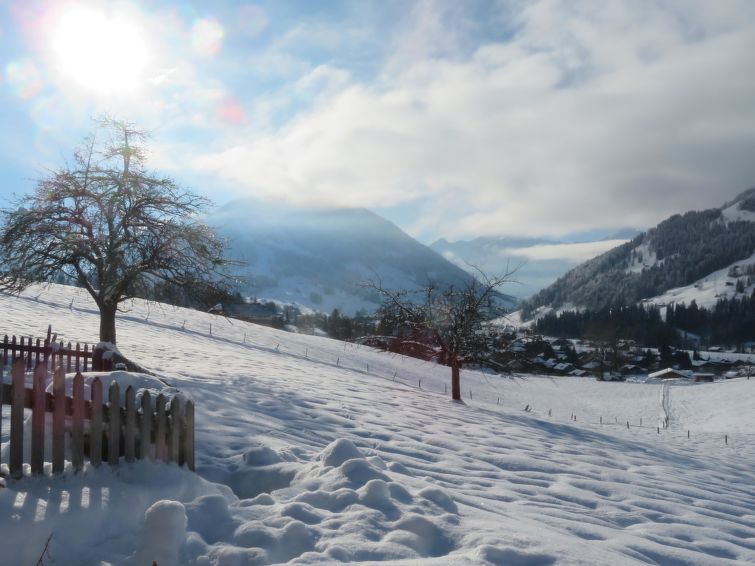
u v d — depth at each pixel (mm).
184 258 17875
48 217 16703
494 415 22391
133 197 17469
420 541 4770
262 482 6551
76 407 5141
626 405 68750
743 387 75000
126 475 5391
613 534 6789
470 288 27234
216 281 18422
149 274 17594
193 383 14852
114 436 5414
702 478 14938
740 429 47062
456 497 7113
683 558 6234
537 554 4703
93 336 26188
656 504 9398
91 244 16734
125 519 4773
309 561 4195
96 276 17844
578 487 10094
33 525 4176
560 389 78562
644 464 15094
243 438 8812
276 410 12930
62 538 4250
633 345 188125
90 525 4496
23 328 24609
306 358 44906
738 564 6277
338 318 123562
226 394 13844
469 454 11688
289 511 5148
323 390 19594
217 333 46938
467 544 4855
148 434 5727
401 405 19375
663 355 160000
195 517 4910
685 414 62031
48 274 16781
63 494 4711
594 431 24219
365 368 51094
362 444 10844
